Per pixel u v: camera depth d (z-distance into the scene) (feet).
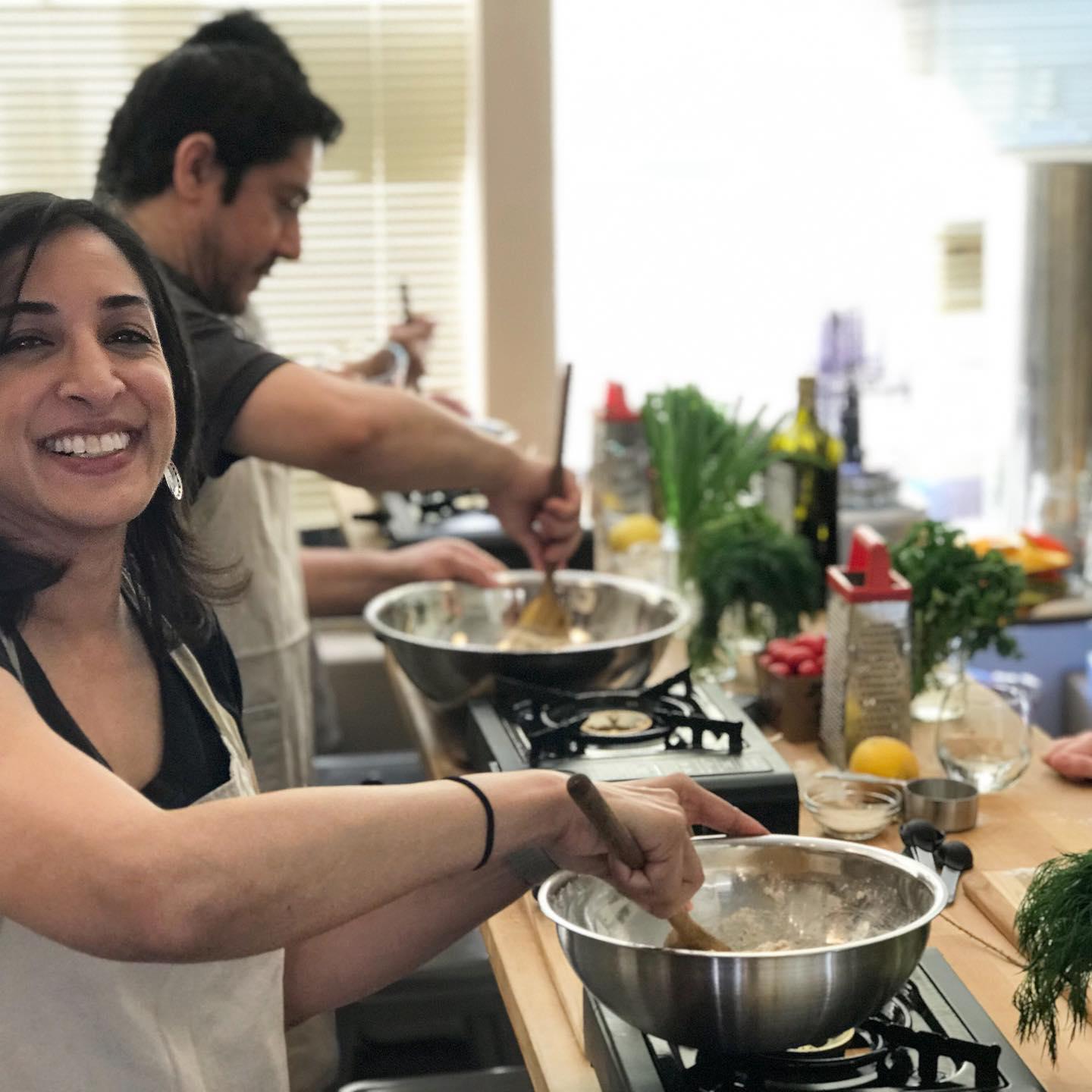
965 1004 4.07
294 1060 6.48
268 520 7.67
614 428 9.54
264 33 7.40
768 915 4.24
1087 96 11.77
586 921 4.14
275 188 7.11
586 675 6.57
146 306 4.14
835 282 12.33
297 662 7.91
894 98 11.82
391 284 12.26
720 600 7.42
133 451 4.06
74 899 3.23
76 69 11.61
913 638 6.83
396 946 4.66
